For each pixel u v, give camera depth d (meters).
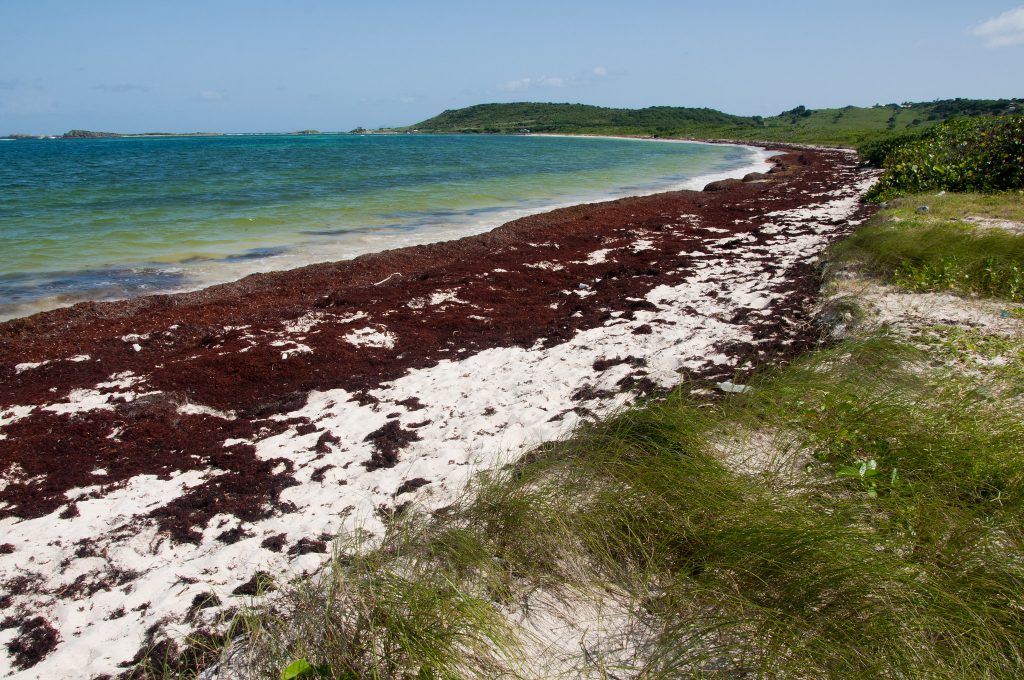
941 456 3.66
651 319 7.67
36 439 5.02
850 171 26.88
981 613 2.60
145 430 5.20
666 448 3.99
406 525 3.68
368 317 8.09
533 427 5.01
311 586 3.24
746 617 2.74
